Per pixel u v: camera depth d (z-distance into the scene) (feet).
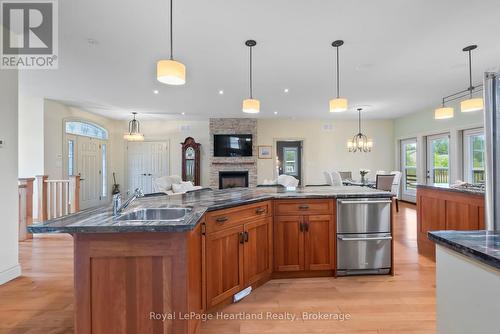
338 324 6.54
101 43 10.14
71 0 7.51
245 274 7.86
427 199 11.54
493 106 5.27
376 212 9.24
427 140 23.91
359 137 25.20
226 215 7.29
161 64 7.09
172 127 27.91
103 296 4.84
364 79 14.71
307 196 9.08
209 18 8.45
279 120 27.76
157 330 4.87
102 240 4.84
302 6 7.87
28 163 18.56
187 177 26.96
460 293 3.50
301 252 9.09
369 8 7.99
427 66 12.80
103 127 25.68
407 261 10.70
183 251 4.88
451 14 8.34
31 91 16.81
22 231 13.66
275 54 11.24
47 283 8.82
